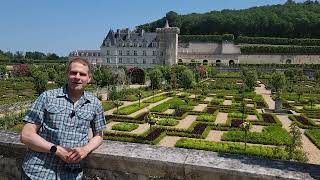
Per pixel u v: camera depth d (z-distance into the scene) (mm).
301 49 150125
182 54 150125
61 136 5090
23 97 47625
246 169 5535
